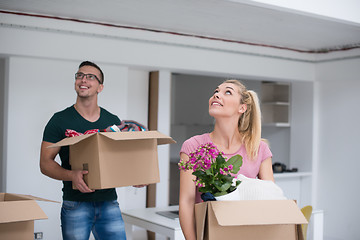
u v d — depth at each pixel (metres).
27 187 3.93
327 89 5.54
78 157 2.27
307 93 5.70
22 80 3.90
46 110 4.00
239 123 1.93
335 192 5.42
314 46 5.30
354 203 5.21
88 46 4.08
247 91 1.94
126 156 2.20
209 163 1.54
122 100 4.39
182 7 3.55
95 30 4.10
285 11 3.22
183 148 1.89
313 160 5.63
